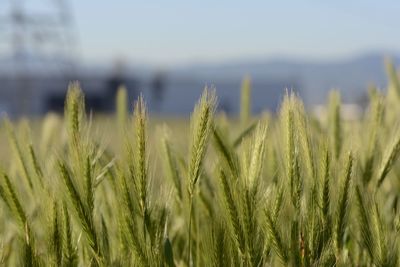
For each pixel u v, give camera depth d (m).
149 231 0.85
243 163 0.87
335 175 0.89
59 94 28.12
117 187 0.86
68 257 0.83
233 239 0.84
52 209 0.83
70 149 0.85
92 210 0.83
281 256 0.83
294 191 0.85
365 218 0.89
